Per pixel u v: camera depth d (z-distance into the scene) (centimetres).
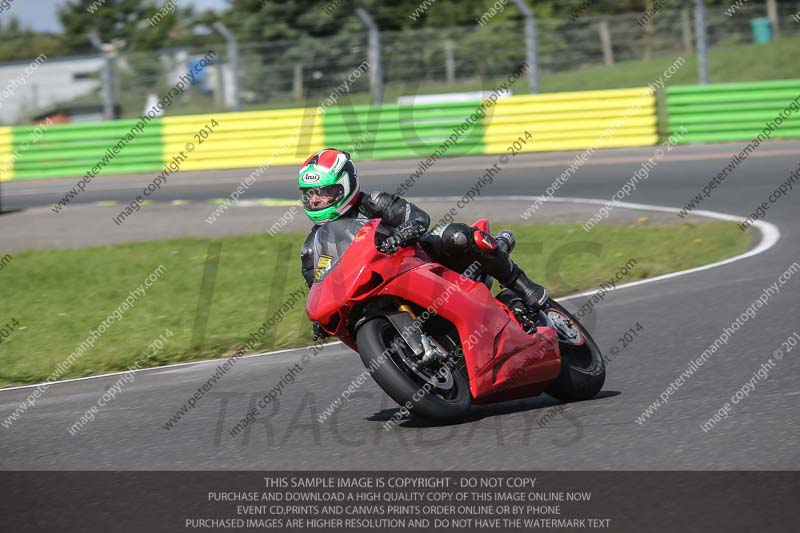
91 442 1823
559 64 8769
